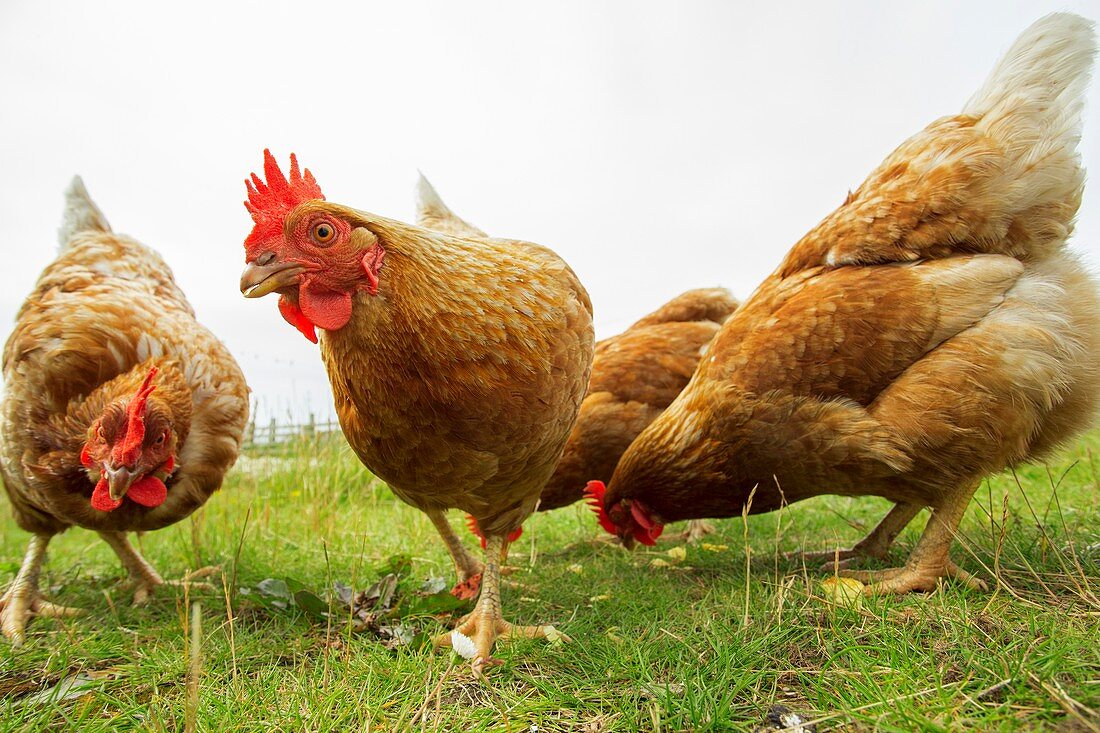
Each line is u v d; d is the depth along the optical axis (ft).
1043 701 1.41
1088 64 1.97
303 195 1.80
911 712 1.40
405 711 1.53
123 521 2.24
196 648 1.41
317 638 1.96
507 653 1.79
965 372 1.92
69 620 2.18
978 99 2.17
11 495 2.25
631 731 1.47
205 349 2.40
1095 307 2.00
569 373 1.86
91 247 2.68
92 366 2.18
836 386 2.05
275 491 3.97
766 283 2.37
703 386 2.30
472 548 2.97
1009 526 2.35
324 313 1.65
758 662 1.66
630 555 2.77
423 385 1.68
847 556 2.43
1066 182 1.98
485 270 1.74
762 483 2.26
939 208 2.04
